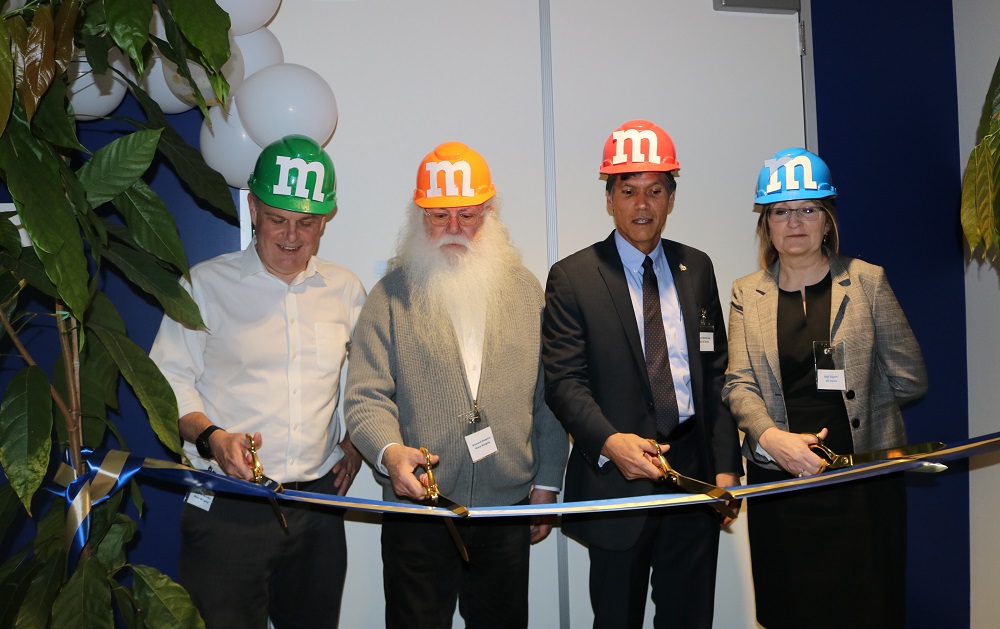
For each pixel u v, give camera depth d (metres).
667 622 2.20
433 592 2.12
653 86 2.87
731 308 2.30
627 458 1.96
